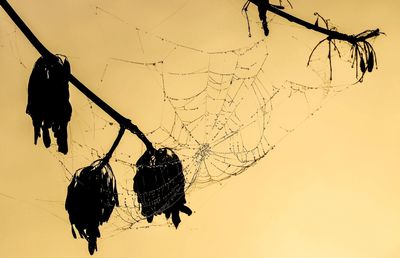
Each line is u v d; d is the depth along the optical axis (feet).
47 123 2.29
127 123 2.40
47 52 2.24
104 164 2.42
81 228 2.39
